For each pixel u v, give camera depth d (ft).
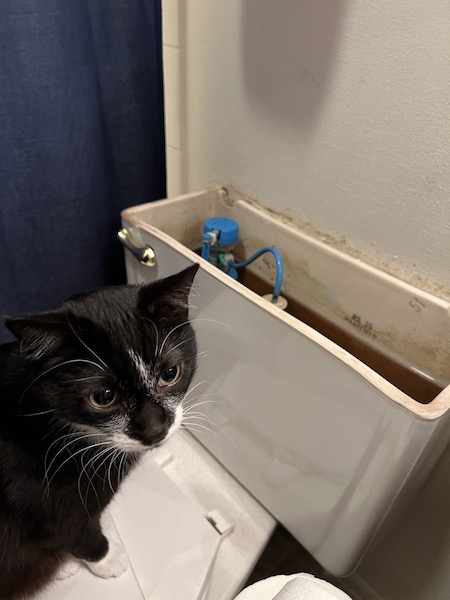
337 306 2.88
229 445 3.04
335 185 2.64
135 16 2.87
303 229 2.94
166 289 2.06
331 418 2.18
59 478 2.17
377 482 2.09
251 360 2.48
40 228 2.97
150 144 3.36
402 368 2.61
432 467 2.56
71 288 3.31
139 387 2.07
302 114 2.62
